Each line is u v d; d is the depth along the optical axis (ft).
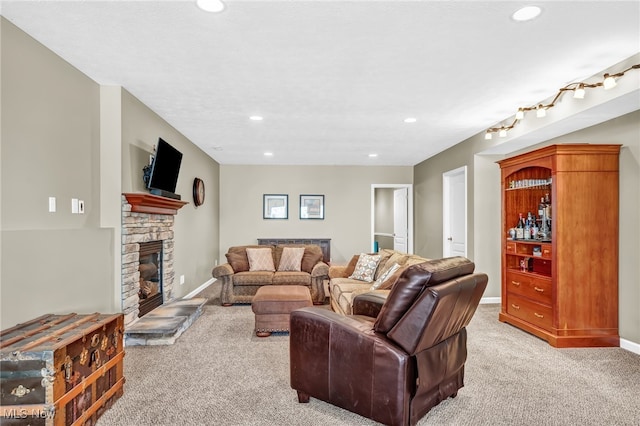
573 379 8.76
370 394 6.59
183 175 16.80
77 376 6.27
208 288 20.30
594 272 11.13
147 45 8.26
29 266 7.47
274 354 10.38
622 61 9.00
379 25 7.34
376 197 32.65
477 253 16.78
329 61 9.05
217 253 23.88
